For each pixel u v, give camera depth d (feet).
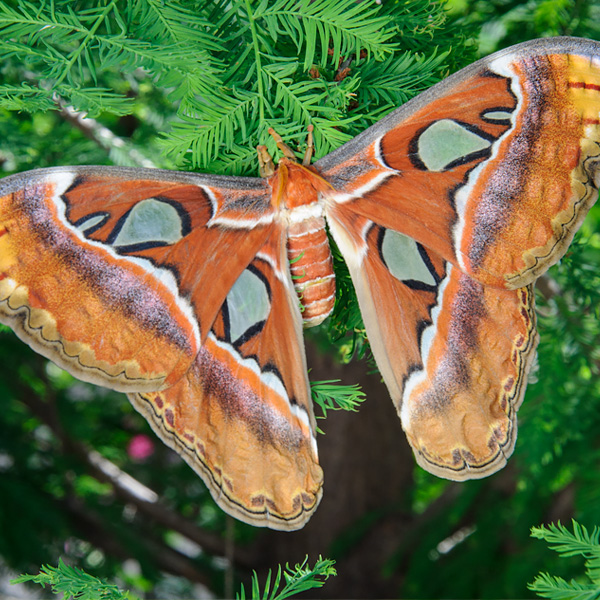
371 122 3.89
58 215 3.72
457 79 3.76
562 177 3.74
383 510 6.49
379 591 6.30
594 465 4.53
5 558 5.43
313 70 3.84
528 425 4.38
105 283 3.74
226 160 3.87
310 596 6.32
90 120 4.29
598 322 4.33
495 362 3.81
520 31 4.22
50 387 6.34
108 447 7.32
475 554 5.16
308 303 3.87
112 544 6.44
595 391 4.45
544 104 3.73
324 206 3.87
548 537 3.66
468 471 3.82
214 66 3.81
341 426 6.61
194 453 3.81
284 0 3.77
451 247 3.81
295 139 3.88
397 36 3.89
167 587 7.13
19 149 4.29
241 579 6.77
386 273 3.87
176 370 3.78
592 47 3.69
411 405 3.84
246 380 3.84
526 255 3.77
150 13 3.76
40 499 5.91
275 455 3.83
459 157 3.79
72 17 3.73
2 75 4.06
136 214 3.76
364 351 3.98
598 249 4.34
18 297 3.71
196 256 3.79
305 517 3.82
